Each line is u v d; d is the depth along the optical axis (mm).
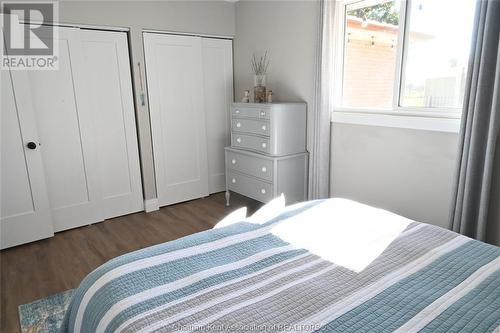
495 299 1051
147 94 3445
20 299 2156
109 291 1135
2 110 2662
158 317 988
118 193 3473
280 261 1301
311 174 3238
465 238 1453
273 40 3449
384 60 2695
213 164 4145
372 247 1395
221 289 1123
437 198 2395
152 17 3305
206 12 3650
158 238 3006
